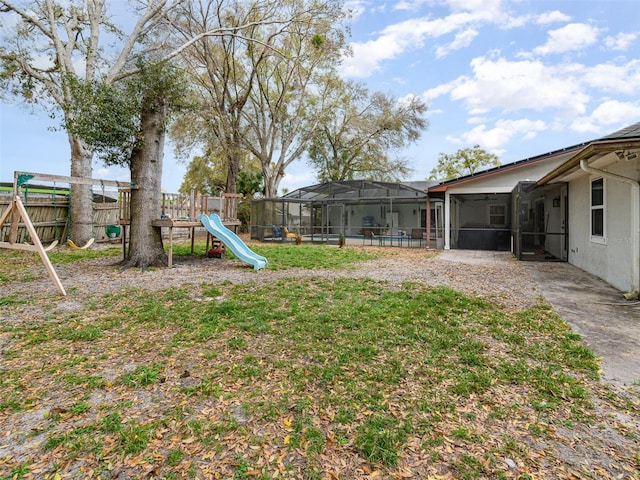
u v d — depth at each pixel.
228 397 2.68
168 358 3.36
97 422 2.37
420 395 2.68
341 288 6.28
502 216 15.31
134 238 8.84
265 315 4.60
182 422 2.37
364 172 26.59
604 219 7.07
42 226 12.78
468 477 1.88
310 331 4.04
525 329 4.09
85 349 3.58
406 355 3.38
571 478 1.88
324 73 22.91
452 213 15.34
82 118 7.90
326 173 26.81
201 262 9.84
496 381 2.87
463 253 13.06
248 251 9.94
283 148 23.17
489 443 2.15
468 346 3.56
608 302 5.35
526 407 2.52
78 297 5.66
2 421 2.40
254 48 20.80
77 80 8.51
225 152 20.97
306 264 9.57
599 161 6.40
